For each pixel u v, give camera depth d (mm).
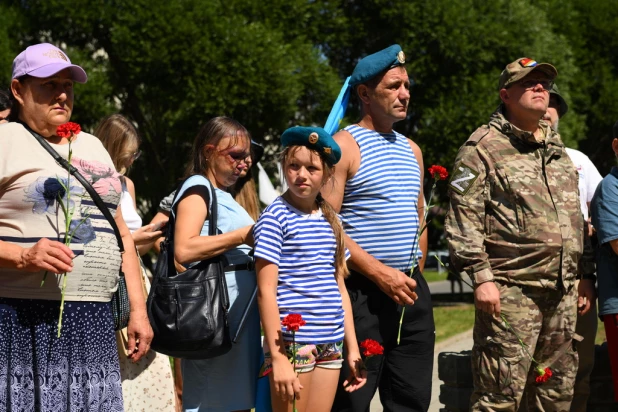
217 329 4102
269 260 3957
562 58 20281
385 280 4402
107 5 15977
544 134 4883
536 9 20188
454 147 18203
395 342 4645
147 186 17422
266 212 4059
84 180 3770
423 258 4930
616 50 22984
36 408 3586
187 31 15719
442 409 5812
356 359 4227
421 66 18406
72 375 3674
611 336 5133
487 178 4750
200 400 4344
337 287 4160
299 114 18219
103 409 3789
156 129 17562
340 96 4918
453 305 19984
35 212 3625
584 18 23078
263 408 4332
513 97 4828
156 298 4176
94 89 15938
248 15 17219
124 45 15945
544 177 4754
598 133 23484
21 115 3795
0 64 15523
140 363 4762
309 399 4062
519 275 4668
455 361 5602
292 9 17391
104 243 3811
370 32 19109
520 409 5180
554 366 4828
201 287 4152
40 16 16078
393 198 4590
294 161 4008
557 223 4688
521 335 4660
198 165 4527
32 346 3604
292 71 16688
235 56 15992
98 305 3814
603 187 5125
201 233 4328
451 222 4766
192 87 15750
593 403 5789
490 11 18891
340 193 4551
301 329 3998
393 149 4734
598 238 5129
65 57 3836
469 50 18406
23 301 3602
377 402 7629
